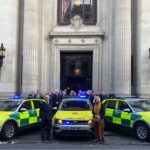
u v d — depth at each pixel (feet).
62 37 92.38
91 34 91.71
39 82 89.97
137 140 55.93
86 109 58.59
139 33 87.15
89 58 94.58
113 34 90.17
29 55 86.53
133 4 90.17
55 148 47.88
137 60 87.76
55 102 74.43
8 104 59.31
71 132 53.67
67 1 94.22
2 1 87.92
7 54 86.53
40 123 59.93
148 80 85.10
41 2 91.86
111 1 91.45
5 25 87.35
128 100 59.57
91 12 93.66
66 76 94.38
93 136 55.98
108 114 62.69
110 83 90.38
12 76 86.38
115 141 54.95
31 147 48.65
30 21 86.94
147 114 55.01
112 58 90.17
